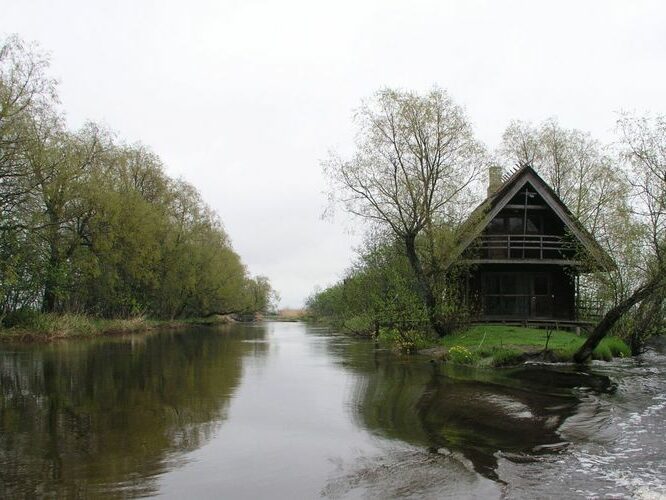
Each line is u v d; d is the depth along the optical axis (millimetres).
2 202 31188
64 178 35281
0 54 29969
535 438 10242
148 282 50344
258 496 7352
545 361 20922
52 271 36750
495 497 7285
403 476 8141
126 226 42188
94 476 8070
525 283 32031
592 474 8219
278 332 53188
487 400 13562
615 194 26094
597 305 29625
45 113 32562
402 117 27797
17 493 7340
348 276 48125
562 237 28797
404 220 28172
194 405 13367
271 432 10750
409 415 12219
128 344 32656
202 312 73000
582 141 39219
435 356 23750
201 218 59938
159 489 7566
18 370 19625
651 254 21562
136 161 50250
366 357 25094
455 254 28062
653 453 9297
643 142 20391
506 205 30188
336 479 8023
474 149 28156
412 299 27625
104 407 13078
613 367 20391
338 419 11867
